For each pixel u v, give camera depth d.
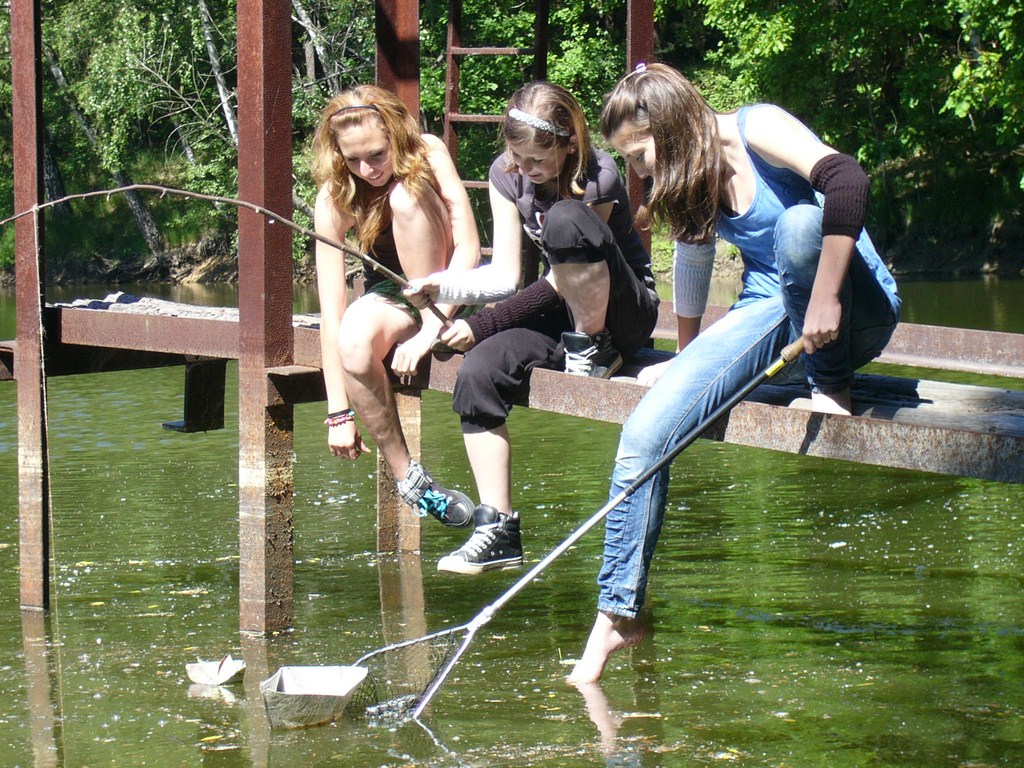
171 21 25.98
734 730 3.96
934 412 3.79
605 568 4.03
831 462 8.36
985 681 4.35
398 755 3.85
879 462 3.56
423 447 9.26
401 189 4.26
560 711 4.16
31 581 5.70
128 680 4.65
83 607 5.65
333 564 6.33
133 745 4.01
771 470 8.20
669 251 23.98
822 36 19.98
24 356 5.77
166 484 8.18
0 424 10.61
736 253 24.12
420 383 4.63
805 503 7.25
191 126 27.05
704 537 6.54
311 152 4.36
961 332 5.17
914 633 4.91
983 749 3.76
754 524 6.79
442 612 5.42
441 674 4.14
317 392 5.18
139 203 28.48
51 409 11.34
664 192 3.65
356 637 5.11
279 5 4.88
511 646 4.89
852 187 3.39
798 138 3.54
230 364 14.89
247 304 5.04
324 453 9.27
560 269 4.09
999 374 5.07
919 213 25.03
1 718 4.30
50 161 29.11
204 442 9.65
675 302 4.19
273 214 3.95
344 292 4.42
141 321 5.57
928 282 22.44
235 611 5.52
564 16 24.36
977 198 24.73
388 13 6.19
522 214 4.35
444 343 4.41
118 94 25.58
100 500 7.75
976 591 5.45
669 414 3.74
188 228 28.64
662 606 5.38
